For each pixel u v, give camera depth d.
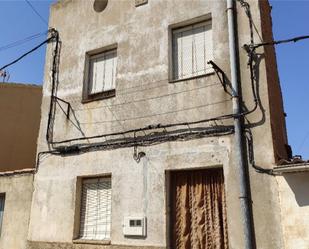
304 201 6.86
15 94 16.08
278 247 6.89
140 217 8.56
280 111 10.12
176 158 8.53
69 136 10.51
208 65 9.01
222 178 8.10
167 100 9.10
